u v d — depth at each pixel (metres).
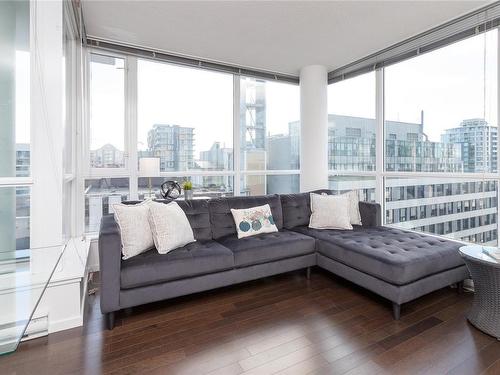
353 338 1.87
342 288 2.68
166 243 2.30
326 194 3.54
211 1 2.45
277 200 3.40
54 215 2.08
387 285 2.15
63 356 1.67
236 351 1.73
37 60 2.04
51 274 1.61
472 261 1.95
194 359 1.66
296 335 1.91
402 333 1.92
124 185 3.37
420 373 1.54
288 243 2.71
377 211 3.29
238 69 3.93
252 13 2.63
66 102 2.62
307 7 2.54
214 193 3.96
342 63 3.87
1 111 2.07
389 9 2.57
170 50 3.42
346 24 2.84
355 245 2.51
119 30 2.94
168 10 2.58
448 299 2.43
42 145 2.05
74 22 2.65
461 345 1.79
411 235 2.81
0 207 2.06
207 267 2.28
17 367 1.57
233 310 2.25
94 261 2.99
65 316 1.96
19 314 1.30
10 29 2.06
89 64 3.13
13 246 2.08
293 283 2.80
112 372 1.54
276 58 3.70
